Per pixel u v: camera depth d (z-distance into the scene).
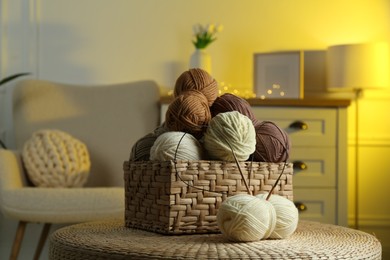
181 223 1.33
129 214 1.49
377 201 3.53
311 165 3.06
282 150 1.46
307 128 3.06
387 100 3.53
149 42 3.56
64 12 3.55
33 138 2.95
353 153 3.51
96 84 3.54
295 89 3.32
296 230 1.45
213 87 1.53
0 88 3.51
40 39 3.54
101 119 3.23
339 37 3.56
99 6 3.55
